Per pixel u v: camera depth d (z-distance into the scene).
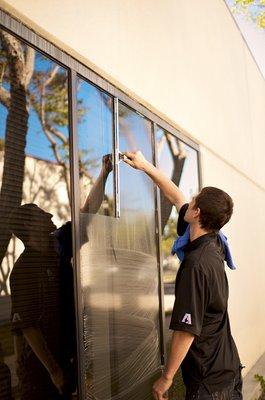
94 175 2.89
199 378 2.61
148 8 3.90
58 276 2.50
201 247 2.61
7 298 2.14
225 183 6.33
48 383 2.34
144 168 3.16
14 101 2.27
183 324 2.46
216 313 2.62
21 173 2.28
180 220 2.98
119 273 3.11
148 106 3.81
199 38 5.48
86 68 2.90
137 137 3.57
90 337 2.70
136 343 3.26
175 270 4.12
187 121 4.74
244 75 8.16
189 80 4.94
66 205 2.60
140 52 3.66
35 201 2.37
